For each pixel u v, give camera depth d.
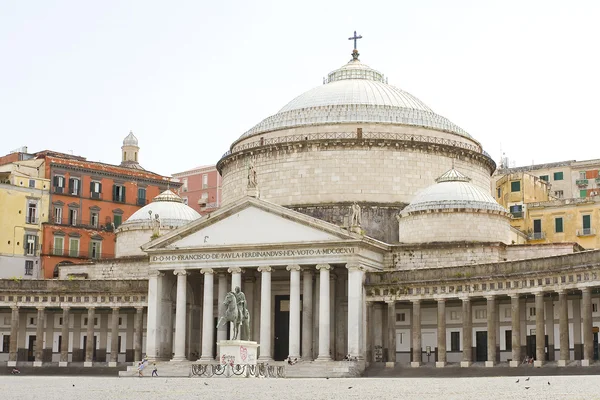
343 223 112.19
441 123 121.88
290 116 122.25
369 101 122.31
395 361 101.44
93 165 155.88
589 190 162.75
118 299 115.69
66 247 150.25
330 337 104.31
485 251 103.50
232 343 86.62
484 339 100.31
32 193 148.25
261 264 104.44
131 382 73.75
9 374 113.06
